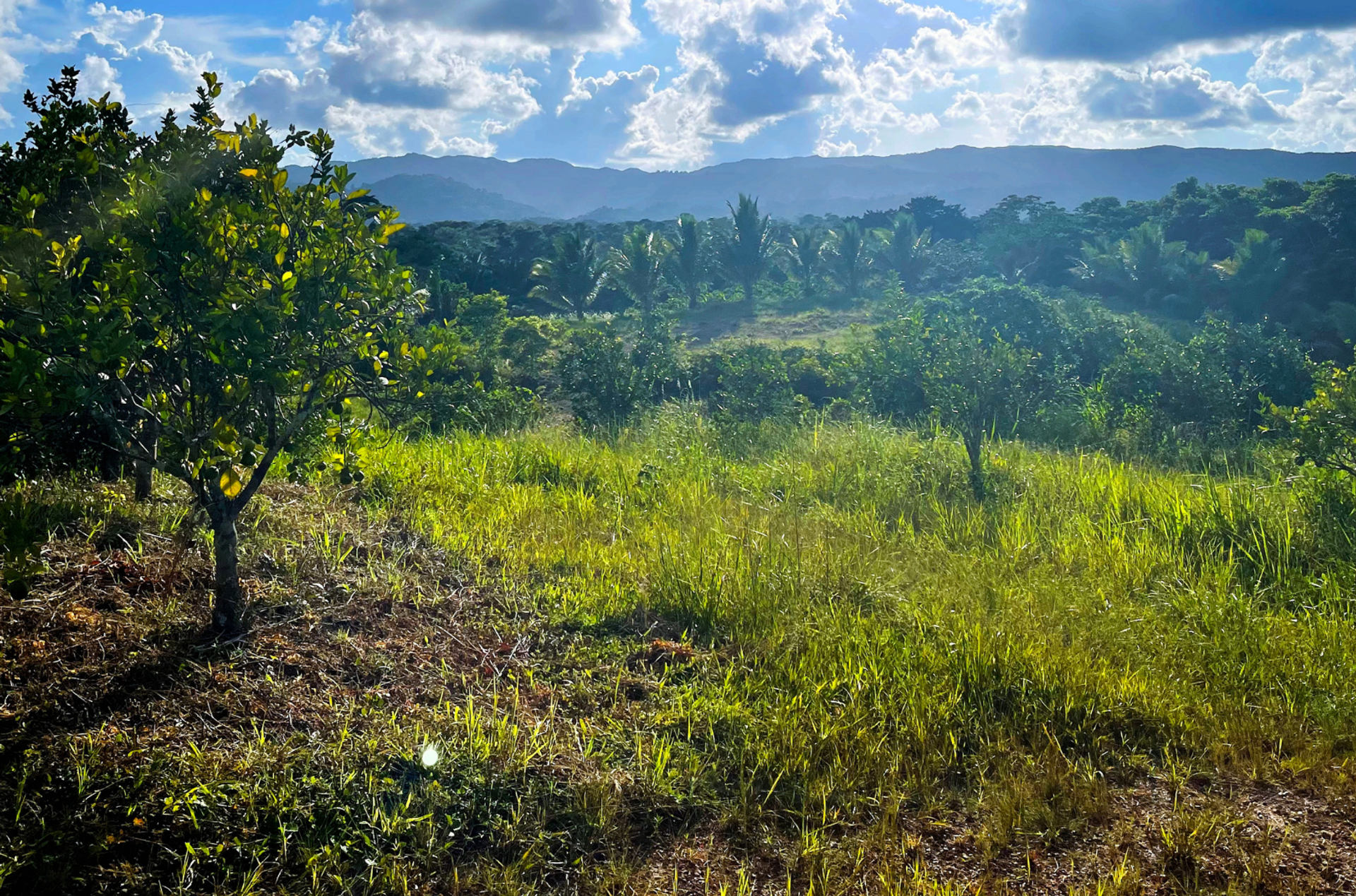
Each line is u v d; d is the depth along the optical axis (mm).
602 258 48688
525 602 5555
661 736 4145
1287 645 5203
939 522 8023
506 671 4668
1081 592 6172
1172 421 13609
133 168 4480
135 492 5848
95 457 6008
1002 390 9688
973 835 3598
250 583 4965
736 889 3275
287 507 6348
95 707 3684
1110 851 3480
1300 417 7828
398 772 3625
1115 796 3885
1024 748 4230
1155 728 4422
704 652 5117
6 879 2877
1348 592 6055
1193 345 14953
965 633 5195
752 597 5805
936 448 10328
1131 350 15539
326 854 3160
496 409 13523
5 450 3709
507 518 7418
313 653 4445
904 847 3514
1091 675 4793
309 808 3340
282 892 3023
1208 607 5727
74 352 3723
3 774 3264
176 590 4727
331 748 3666
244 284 4223
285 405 4574
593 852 3439
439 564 5984
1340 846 3494
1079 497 8555
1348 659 5020
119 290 3830
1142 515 8000
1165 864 3389
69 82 5273
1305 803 3809
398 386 4668
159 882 2996
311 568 5383
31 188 4680
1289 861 3396
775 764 3982
